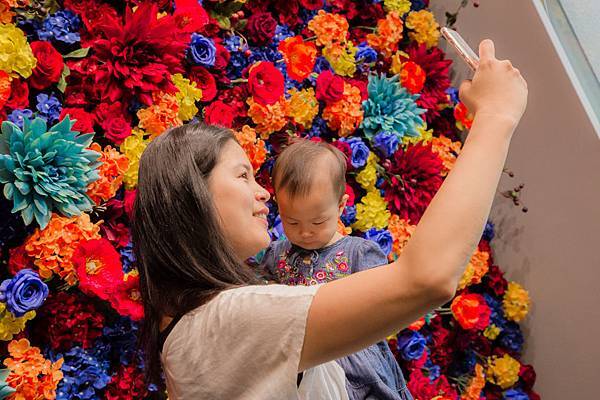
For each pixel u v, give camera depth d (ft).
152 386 5.00
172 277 3.08
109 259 4.67
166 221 3.07
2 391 4.25
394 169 6.46
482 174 2.55
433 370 6.60
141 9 4.92
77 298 4.78
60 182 4.49
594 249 6.68
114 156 4.83
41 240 4.43
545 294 7.07
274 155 5.89
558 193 6.93
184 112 5.32
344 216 6.09
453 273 2.42
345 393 3.24
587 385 6.76
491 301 7.09
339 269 4.87
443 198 2.51
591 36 6.91
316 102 6.16
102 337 4.95
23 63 4.52
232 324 2.73
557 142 6.92
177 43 5.12
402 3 7.06
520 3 7.07
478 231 2.48
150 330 3.14
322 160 4.73
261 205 3.39
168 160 3.18
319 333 2.57
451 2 7.54
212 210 3.09
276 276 5.00
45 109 4.69
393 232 6.37
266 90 5.61
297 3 6.30
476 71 2.84
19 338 4.58
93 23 5.08
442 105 7.13
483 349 7.10
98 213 4.96
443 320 7.04
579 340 6.82
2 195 4.48
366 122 6.39
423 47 6.95
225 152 3.30
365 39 6.81
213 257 3.06
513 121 2.68
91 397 4.85
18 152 4.37
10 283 4.26
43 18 4.78
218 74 5.65
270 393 2.60
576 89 6.77
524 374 7.14
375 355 4.74
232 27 5.80
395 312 2.47
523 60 7.09
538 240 7.11
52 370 4.53
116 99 5.05
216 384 2.74
